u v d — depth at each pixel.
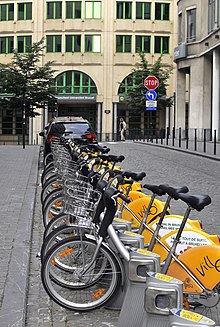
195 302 4.46
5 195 11.57
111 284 4.84
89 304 4.88
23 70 31.31
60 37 57.38
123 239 4.71
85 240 4.87
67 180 6.06
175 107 46.28
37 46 32.81
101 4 57.06
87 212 5.02
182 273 4.43
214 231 8.39
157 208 5.87
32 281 5.82
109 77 57.09
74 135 17.28
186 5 40.28
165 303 3.62
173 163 19.67
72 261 4.97
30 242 7.35
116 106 57.47
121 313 4.19
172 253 4.51
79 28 57.06
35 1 57.47
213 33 35.19
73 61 57.12
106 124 57.06
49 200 7.09
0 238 7.54
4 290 5.29
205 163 19.89
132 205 5.96
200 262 4.42
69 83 57.41
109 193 4.52
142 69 49.62
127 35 57.25
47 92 31.92
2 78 31.28
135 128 57.97
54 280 4.95
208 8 37.25
